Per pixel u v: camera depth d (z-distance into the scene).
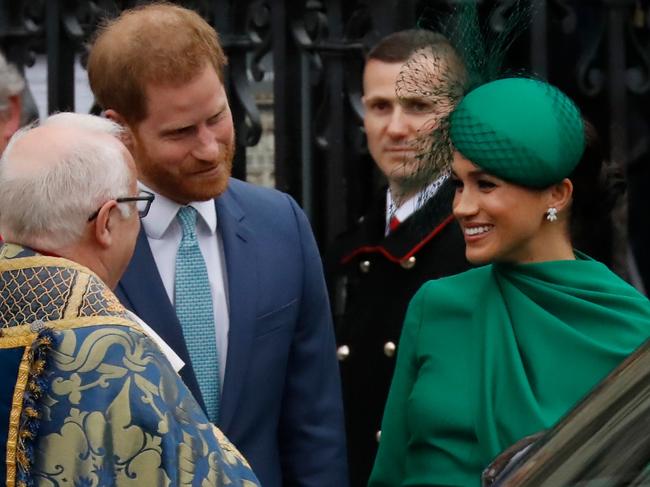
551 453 5.32
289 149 10.17
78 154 5.60
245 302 7.06
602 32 10.38
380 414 8.38
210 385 7.00
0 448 5.32
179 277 7.00
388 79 8.26
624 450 5.12
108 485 5.26
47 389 5.32
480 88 6.52
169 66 6.64
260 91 11.74
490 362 6.52
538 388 6.41
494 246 6.49
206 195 6.87
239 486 5.46
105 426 5.29
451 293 6.82
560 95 6.50
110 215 5.65
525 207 6.46
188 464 5.36
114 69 6.71
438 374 6.69
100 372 5.33
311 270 7.39
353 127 10.08
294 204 7.50
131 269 6.92
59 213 5.55
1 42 10.40
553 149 6.39
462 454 6.53
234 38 10.06
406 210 8.32
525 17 7.56
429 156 6.75
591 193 6.64
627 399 5.32
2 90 7.65
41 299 5.44
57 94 10.30
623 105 10.36
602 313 6.46
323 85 10.17
